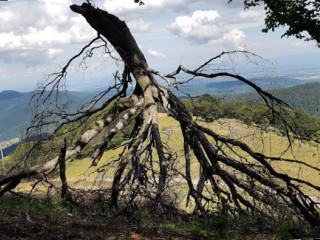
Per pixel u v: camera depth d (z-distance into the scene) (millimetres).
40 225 6461
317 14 10867
